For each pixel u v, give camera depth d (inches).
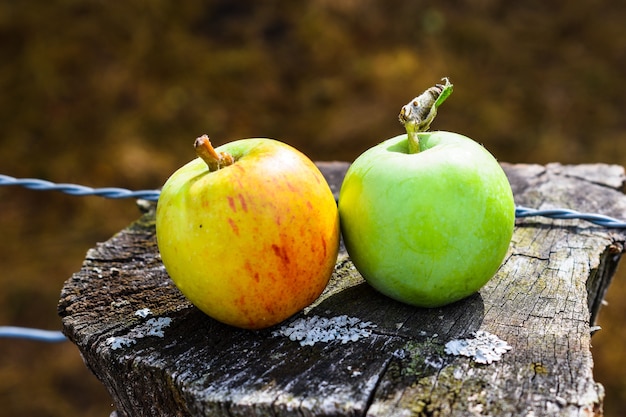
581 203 23.9
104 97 57.9
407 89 58.0
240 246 18.6
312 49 61.7
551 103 57.3
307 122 56.5
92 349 19.6
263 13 64.7
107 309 20.5
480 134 54.7
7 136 55.2
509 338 19.2
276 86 59.6
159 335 19.7
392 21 64.6
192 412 18.5
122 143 54.8
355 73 59.8
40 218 51.0
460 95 57.9
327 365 18.8
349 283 21.0
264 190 18.6
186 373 18.8
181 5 64.8
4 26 61.6
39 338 23.0
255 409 18.1
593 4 66.9
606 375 38.6
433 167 19.1
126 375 19.3
